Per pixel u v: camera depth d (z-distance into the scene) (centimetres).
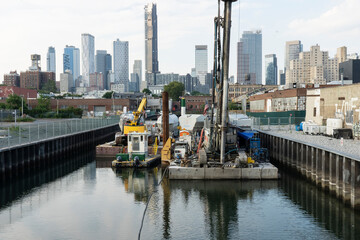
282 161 4066
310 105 5962
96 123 7600
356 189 2280
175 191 2842
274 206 2483
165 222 2175
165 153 3944
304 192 2841
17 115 9412
